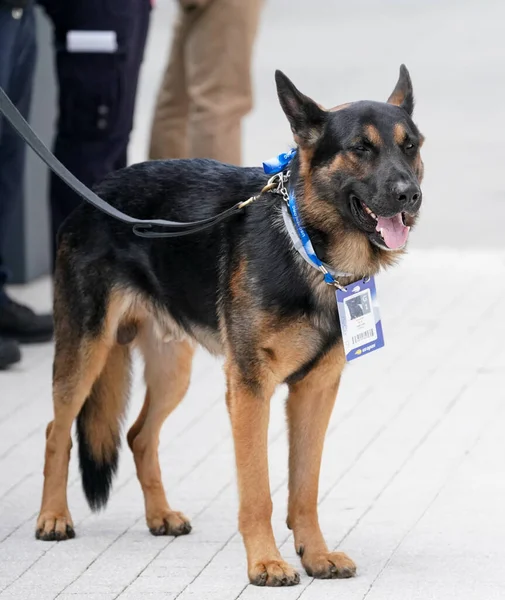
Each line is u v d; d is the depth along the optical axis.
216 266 6.92
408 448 8.66
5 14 10.12
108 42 10.53
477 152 18.91
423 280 13.19
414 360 10.69
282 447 8.73
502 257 14.00
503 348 10.98
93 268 7.35
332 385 6.84
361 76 24.22
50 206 11.16
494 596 6.33
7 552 7.02
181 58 12.70
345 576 6.60
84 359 7.36
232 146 11.98
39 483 8.10
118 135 10.87
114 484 8.22
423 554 6.93
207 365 10.74
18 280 12.80
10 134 10.56
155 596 6.36
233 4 11.63
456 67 25.88
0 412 9.48
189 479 8.18
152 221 6.95
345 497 7.81
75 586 6.51
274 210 6.68
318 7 35.94
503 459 8.42
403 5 36.34
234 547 7.09
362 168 6.41
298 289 6.52
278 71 6.57
